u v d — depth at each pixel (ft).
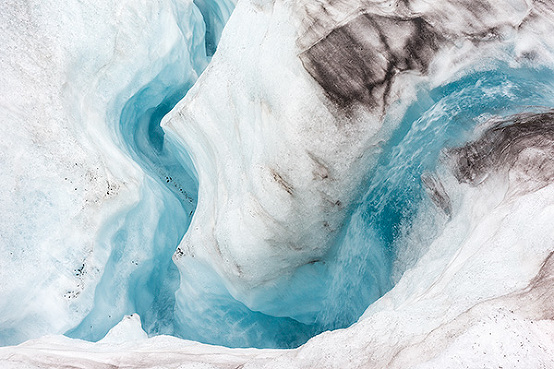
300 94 12.99
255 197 13.80
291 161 13.25
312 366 7.56
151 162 21.93
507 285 7.06
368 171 13.62
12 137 14.44
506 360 5.59
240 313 17.80
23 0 15.62
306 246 14.49
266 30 14.33
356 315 14.16
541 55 14.64
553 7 15.65
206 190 16.71
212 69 16.17
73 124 15.88
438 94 13.56
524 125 11.71
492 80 13.92
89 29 16.78
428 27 13.98
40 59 15.53
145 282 18.88
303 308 16.55
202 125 16.03
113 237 16.39
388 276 13.06
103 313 16.17
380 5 14.02
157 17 19.20
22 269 13.91
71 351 10.68
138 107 21.02
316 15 13.57
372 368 6.75
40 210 14.51
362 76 13.20
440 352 6.12
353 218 14.16
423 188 12.67
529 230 7.77
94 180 15.58
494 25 14.58
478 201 10.74
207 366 8.59
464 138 12.46
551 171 9.39
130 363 9.46
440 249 10.75
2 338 14.05
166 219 19.38
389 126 13.29
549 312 6.20
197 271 16.57
